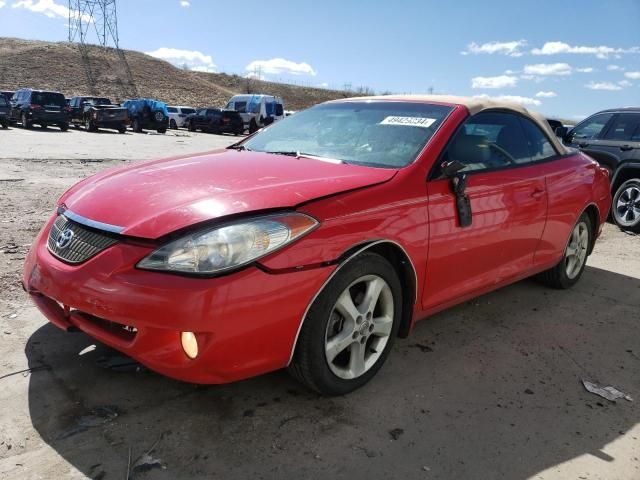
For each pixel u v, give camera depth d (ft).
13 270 14.32
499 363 11.16
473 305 14.30
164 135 88.99
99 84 222.07
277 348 8.18
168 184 9.28
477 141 11.82
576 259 15.89
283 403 9.15
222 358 7.70
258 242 7.82
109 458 7.56
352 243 8.71
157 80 244.83
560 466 8.07
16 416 8.32
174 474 7.34
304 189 8.86
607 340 12.67
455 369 10.77
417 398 9.62
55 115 79.10
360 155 11.02
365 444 8.25
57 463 7.40
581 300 15.21
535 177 13.01
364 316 9.30
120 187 9.45
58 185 28.43
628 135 26.35
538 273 15.17
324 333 8.64
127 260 7.82
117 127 84.69
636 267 19.07
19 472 7.19
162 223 7.97
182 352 7.68
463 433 8.70
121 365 9.81
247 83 326.44
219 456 7.76
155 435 8.11
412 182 9.95
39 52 233.35
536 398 9.92
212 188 8.93
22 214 21.01
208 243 7.63
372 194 9.25
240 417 8.69
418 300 10.37
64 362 9.93
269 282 7.81
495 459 8.13
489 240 11.57
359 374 9.54
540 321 13.52
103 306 7.80
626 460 8.32
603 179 16.26
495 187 11.61
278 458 7.80
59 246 8.92
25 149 47.01
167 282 7.49
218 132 104.32
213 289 7.45
